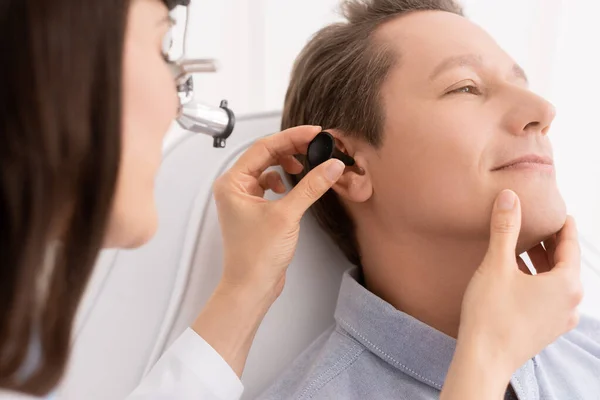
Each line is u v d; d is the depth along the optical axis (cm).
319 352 94
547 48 157
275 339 97
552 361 96
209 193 102
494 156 79
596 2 158
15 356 46
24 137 42
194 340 80
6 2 41
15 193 43
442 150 81
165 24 57
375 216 90
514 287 69
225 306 82
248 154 88
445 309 89
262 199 83
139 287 95
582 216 170
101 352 90
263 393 90
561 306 70
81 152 44
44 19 41
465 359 66
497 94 83
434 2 95
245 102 140
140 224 57
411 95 85
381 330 89
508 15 155
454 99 83
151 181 57
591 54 161
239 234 83
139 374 89
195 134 111
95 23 43
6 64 42
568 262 75
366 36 92
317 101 96
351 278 95
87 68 43
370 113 88
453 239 83
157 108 54
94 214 46
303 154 96
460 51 85
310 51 100
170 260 97
